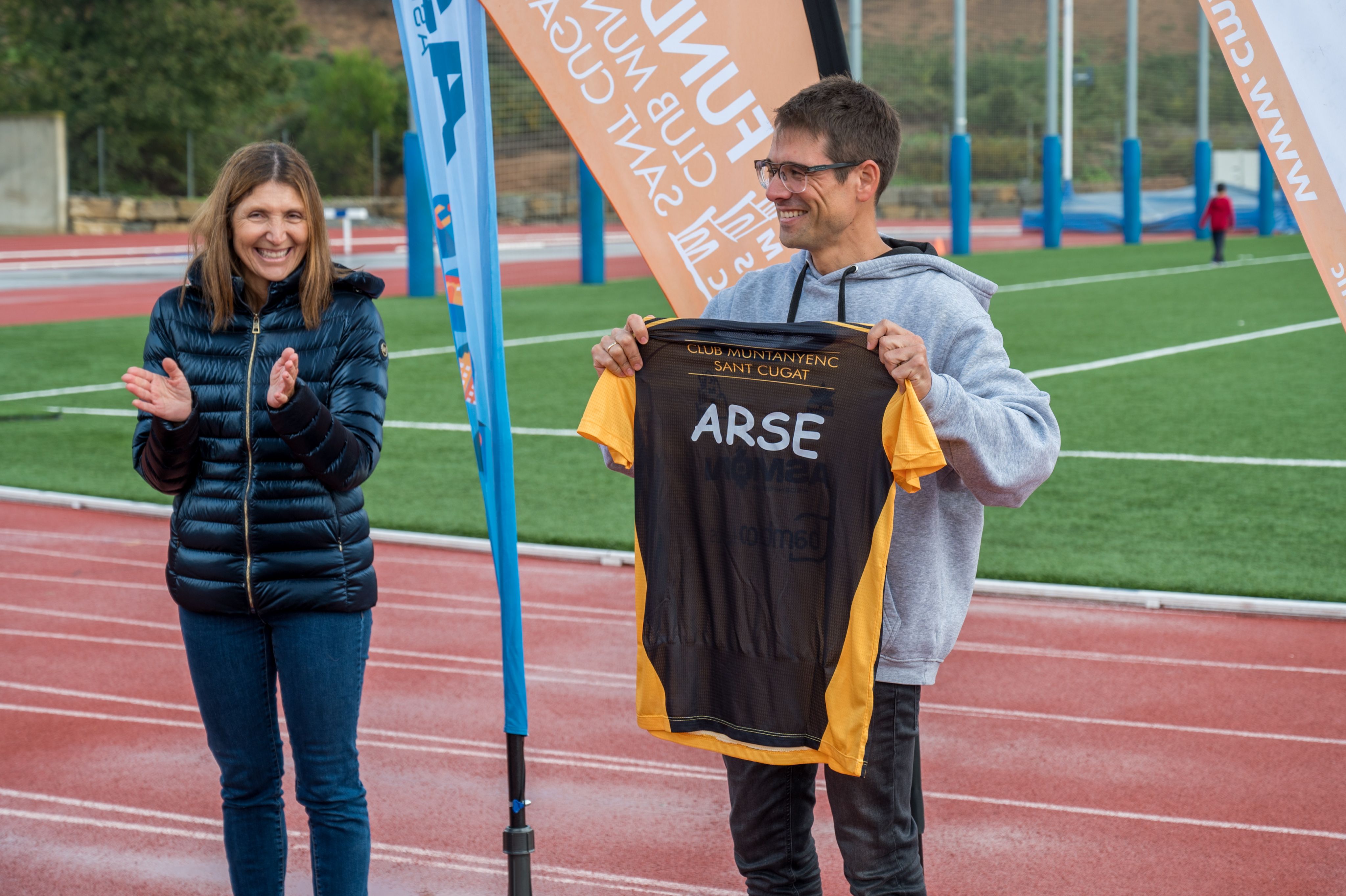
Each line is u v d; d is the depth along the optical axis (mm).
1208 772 4262
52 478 8539
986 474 2340
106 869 3652
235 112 43625
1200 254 31484
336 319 2877
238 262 2879
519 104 37188
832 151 2492
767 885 2680
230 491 2807
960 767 4312
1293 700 4898
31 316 17609
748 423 2451
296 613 2840
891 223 46500
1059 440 2461
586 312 18578
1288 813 3959
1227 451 9312
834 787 2547
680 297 3297
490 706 4887
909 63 68062
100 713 4832
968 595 2600
